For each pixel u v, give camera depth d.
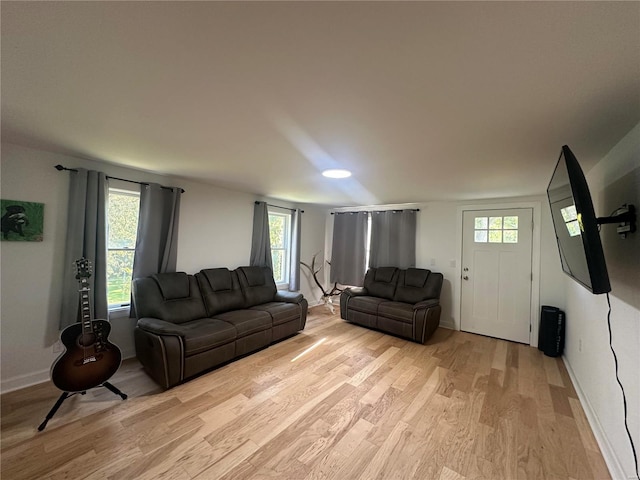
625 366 1.50
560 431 2.01
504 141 1.83
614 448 1.63
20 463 1.62
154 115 1.61
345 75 1.16
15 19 0.88
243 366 2.97
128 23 0.90
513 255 3.96
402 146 1.99
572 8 0.78
